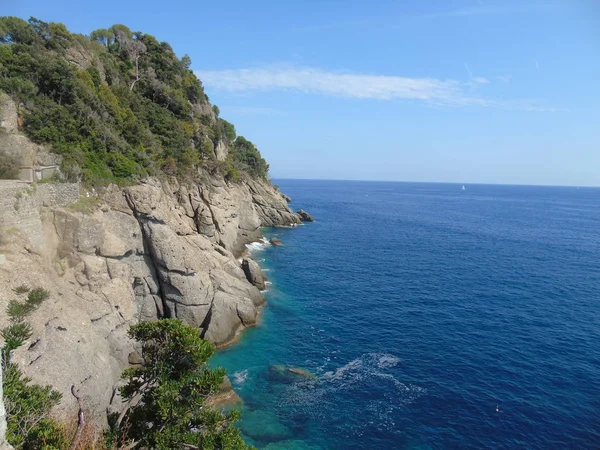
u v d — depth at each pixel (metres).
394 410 29.25
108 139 38.34
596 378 33.22
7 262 22.56
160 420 16.72
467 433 26.94
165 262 37.81
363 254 80.06
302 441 26.28
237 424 27.62
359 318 45.69
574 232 116.38
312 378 33.06
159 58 71.00
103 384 24.53
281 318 45.31
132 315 33.09
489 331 42.19
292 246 86.25
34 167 29.11
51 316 23.33
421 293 54.94
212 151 70.06
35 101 34.03
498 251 85.06
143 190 37.25
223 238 62.12
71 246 29.66
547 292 55.75
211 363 35.34
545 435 26.75
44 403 15.15
